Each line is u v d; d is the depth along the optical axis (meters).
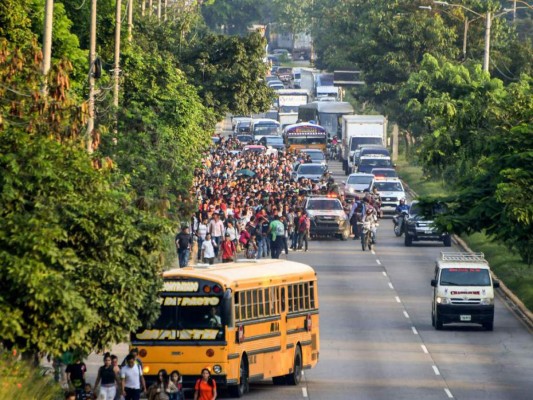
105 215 76.88
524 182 90.88
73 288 74.81
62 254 73.69
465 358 123.69
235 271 102.88
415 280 170.12
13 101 79.56
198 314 98.94
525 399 104.38
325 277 170.62
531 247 126.81
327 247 199.88
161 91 166.25
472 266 140.50
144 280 80.19
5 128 76.50
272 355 105.44
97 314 77.19
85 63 139.38
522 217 88.88
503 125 123.94
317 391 106.50
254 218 176.88
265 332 104.31
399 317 145.75
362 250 196.25
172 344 98.75
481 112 130.75
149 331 99.06
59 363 87.69
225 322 98.50
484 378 113.94
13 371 72.88
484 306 138.12
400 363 120.69
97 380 88.31
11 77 81.12
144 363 99.19
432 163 134.00
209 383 91.12
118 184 99.56
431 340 133.25
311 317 113.56
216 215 167.75
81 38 161.50
